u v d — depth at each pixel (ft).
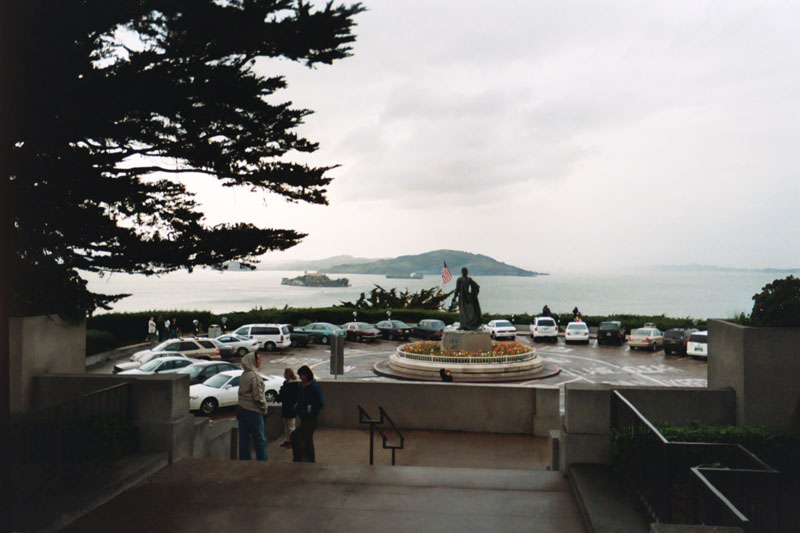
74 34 23.20
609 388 26.13
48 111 23.36
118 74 24.27
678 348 126.62
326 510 22.31
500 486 25.12
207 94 26.16
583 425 25.94
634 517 19.69
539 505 22.97
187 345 107.24
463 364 98.37
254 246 30.30
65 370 31.32
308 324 156.76
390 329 154.92
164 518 21.38
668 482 18.76
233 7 25.39
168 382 27.89
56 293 28.84
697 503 20.01
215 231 29.94
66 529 20.26
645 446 22.09
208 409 68.74
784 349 27.04
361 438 44.47
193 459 28.27
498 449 41.60
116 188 26.86
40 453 24.44
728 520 15.64
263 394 32.53
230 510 22.18
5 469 14.37
